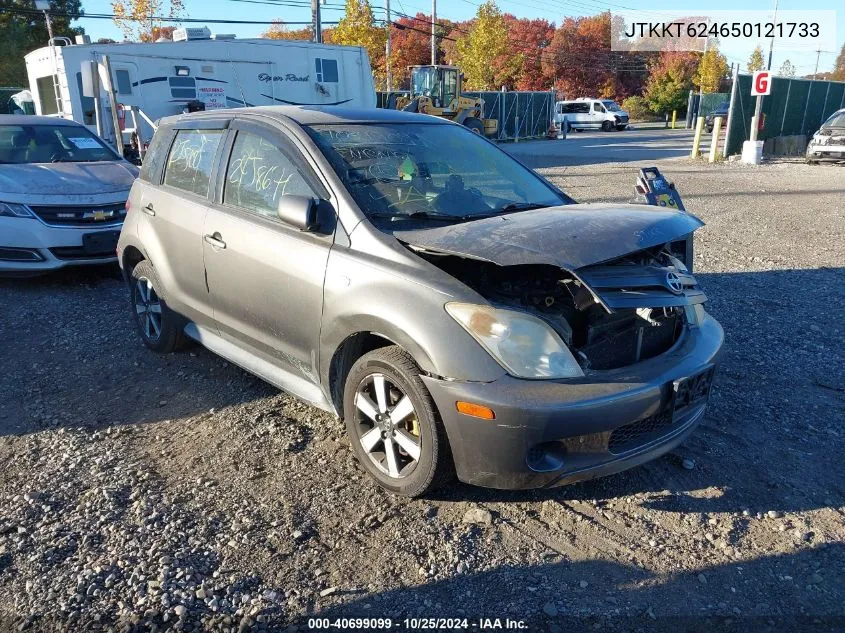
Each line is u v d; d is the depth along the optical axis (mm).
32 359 5355
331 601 2777
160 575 2896
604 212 3580
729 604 2754
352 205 3625
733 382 4773
